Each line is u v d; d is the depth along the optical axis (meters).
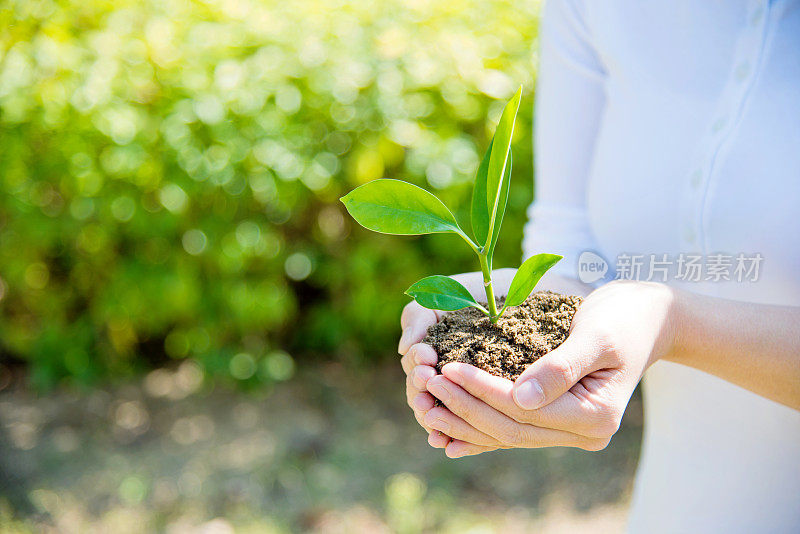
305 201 2.53
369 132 2.45
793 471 1.05
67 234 2.47
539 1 2.79
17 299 2.71
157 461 2.52
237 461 2.52
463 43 2.52
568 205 1.20
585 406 0.73
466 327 0.84
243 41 2.49
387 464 2.53
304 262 2.63
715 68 0.96
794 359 0.80
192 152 2.37
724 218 0.96
